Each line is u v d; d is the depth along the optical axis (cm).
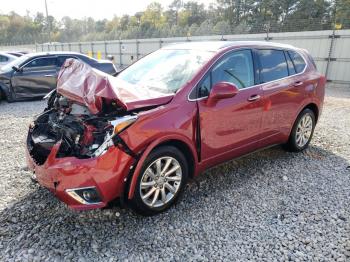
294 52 452
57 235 271
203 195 347
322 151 493
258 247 262
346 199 343
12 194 339
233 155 371
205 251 257
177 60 368
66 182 256
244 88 361
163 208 307
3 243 260
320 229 287
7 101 932
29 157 304
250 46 384
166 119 288
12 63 961
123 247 259
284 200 339
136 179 274
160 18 7750
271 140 418
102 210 311
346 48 1406
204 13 6738
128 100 279
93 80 280
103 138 262
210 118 324
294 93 427
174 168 308
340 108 889
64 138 275
